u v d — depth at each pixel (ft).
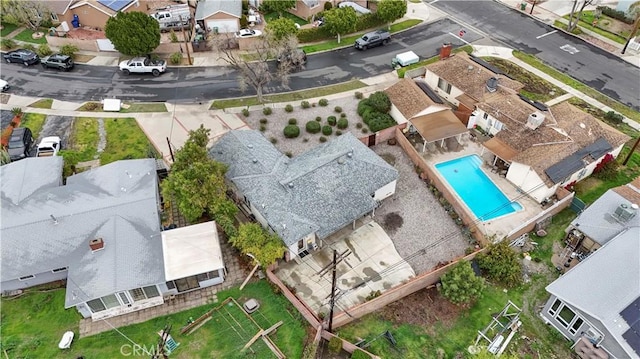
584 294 109.91
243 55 214.48
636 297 108.27
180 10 230.07
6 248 120.47
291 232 126.21
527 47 222.69
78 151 163.43
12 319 116.78
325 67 209.67
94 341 112.37
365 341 114.32
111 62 208.85
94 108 182.39
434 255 133.39
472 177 158.51
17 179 139.44
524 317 120.37
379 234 138.82
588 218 132.87
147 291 117.19
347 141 153.89
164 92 193.06
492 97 176.45
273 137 171.83
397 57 208.23
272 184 136.46
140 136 170.81
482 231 140.15
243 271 127.54
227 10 224.74
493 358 104.37
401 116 174.50
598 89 196.34
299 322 116.78
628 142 171.63
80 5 217.36
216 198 130.31
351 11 219.61
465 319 119.96
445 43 225.76
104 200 132.77
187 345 111.86
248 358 109.70
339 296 122.72
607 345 105.70
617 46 221.66
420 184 154.71
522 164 148.25
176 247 122.52
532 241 138.31
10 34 223.10
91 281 114.42
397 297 122.93
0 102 184.24
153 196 134.72
